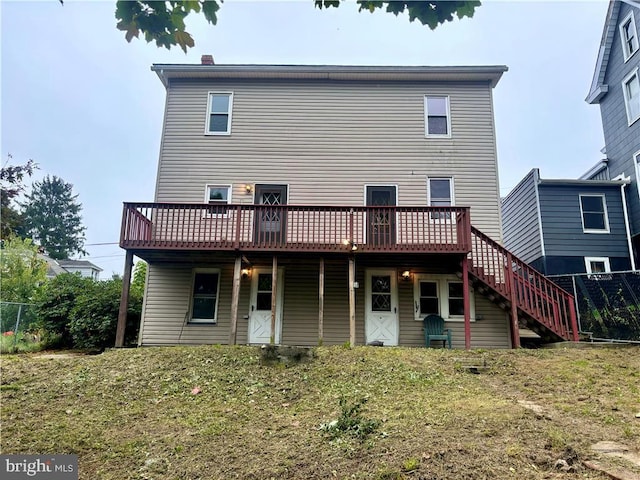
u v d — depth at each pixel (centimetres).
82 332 1055
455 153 1118
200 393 566
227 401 538
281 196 1107
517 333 918
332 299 1052
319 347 796
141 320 1047
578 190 1278
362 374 624
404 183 1105
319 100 1158
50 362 706
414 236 1036
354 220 1048
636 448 334
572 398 502
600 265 1227
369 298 1051
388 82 1162
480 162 1111
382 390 550
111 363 693
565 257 1226
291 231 956
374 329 1035
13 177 425
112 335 1068
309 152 1127
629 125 1302
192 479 342
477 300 1047
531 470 302
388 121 1141
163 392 568
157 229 1038
